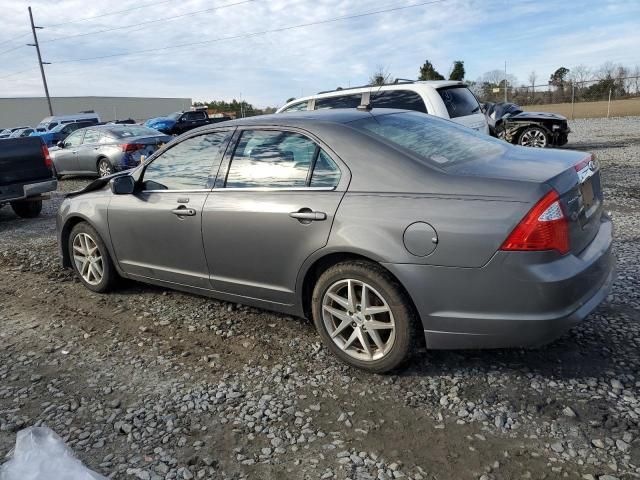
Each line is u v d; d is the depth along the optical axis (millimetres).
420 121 3898
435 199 2934
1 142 8656
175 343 3930
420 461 2520
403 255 2967
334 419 2889
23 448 2680
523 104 34906
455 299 2896
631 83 35500
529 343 2822
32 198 9109
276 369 3449
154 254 4371
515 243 2713
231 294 3965
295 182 3486
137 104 74250
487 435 2664
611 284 3160
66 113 66562
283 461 2582
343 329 3363
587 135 17672
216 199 3832
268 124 3746
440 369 3291
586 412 2773
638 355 3270
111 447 2752
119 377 3482
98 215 4738
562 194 2781
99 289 5062
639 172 9719
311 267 3422
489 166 3109
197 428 2877
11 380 3529
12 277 5895
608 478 2318
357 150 3287
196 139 4133
